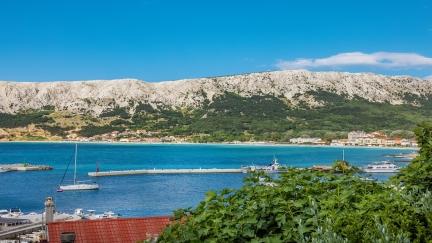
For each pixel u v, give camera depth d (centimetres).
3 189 15612
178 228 944
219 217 877
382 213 681
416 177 866
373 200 758
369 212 703
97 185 15438
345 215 692
